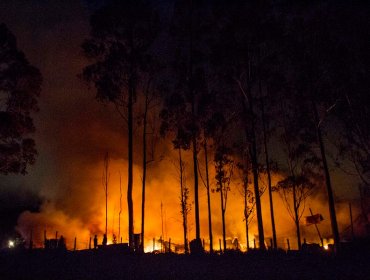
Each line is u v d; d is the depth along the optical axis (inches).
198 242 1131.3
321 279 661.9
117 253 1072.2
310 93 1202.6
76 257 976.9
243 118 1381.6
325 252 1064.2
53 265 818.2
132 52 1328.7
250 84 1411.2
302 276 690.2
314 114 1191.6
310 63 1213.1
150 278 674.2
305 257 973.8
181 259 970.1
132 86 1310.3
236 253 1074.1
